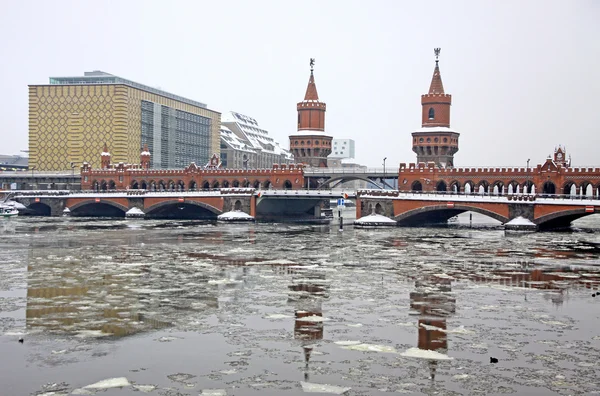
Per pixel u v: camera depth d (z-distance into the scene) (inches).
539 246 3585.1
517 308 2012.8
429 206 4953.3
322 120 7047.2
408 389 1316.4
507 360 1492.4
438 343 1628.9
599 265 2869.1
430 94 6328.7
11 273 2650.1
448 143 6250.0
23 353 1551.4
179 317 1898.4
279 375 1398.9
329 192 5565.9
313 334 1713.8
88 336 1696.6
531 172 5142.7
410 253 3294.8
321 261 3002.0
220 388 1326.3
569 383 1344.7
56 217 6392.7
